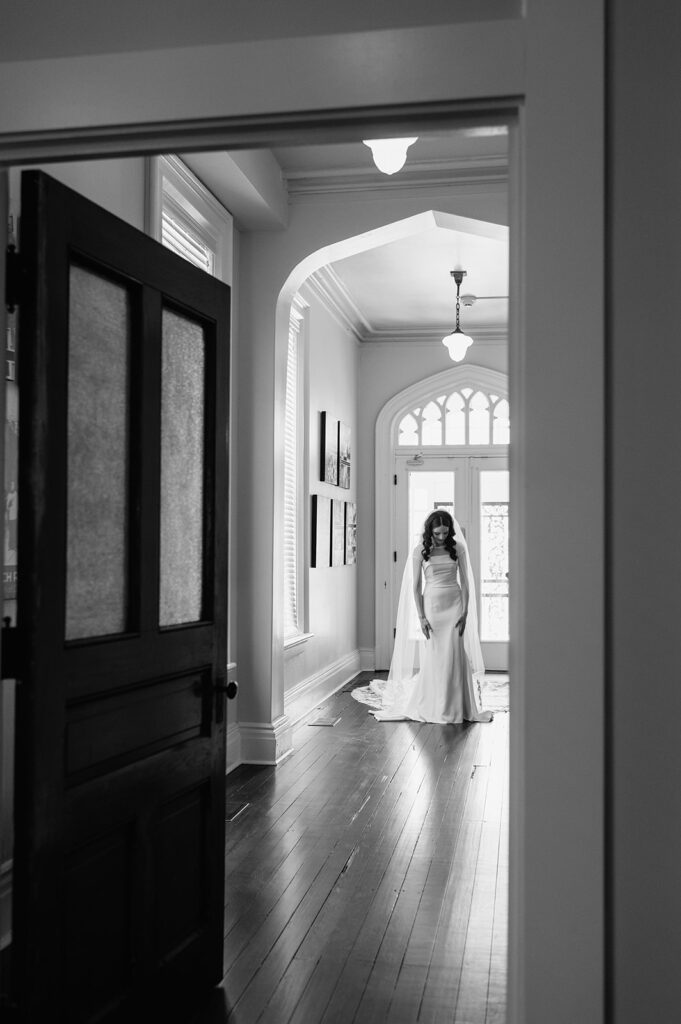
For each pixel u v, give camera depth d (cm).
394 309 1004
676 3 195
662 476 193
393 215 611
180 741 287
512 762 202
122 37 212
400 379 1109
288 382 797
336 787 562
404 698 852
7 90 213
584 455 192
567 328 193
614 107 196
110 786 250
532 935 190
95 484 251
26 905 218
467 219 602
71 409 242
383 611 1105
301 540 823
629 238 195
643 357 194
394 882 400
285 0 206
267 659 629
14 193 320
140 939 262
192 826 295
